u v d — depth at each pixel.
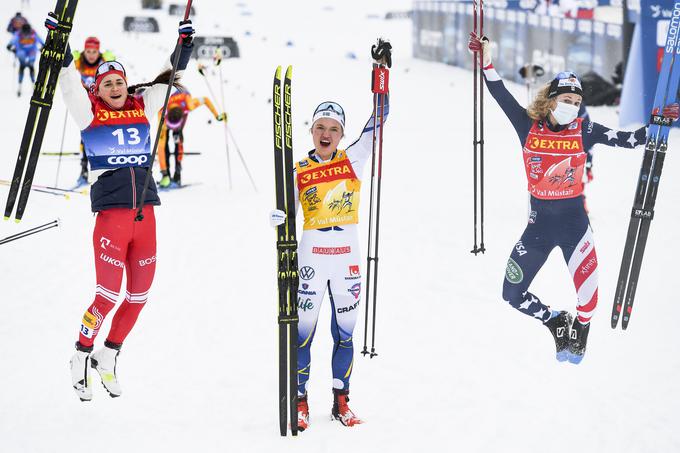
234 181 45.53
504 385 19.34
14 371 19.75
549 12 81.69
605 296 25.81
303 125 63.06
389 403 18.41
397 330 23.11
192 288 26.62
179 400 18.41
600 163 50.31
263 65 102.50
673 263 28.97
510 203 40.06
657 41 60.41
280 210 16.38
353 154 17.47
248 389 19.03
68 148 54.78
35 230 20.48
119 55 103.62
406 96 83.25
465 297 26.05
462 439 16.59
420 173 48.19
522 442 16.47
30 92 76.94
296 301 16.42
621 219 35.69
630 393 18.84
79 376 17.19
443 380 19.66
